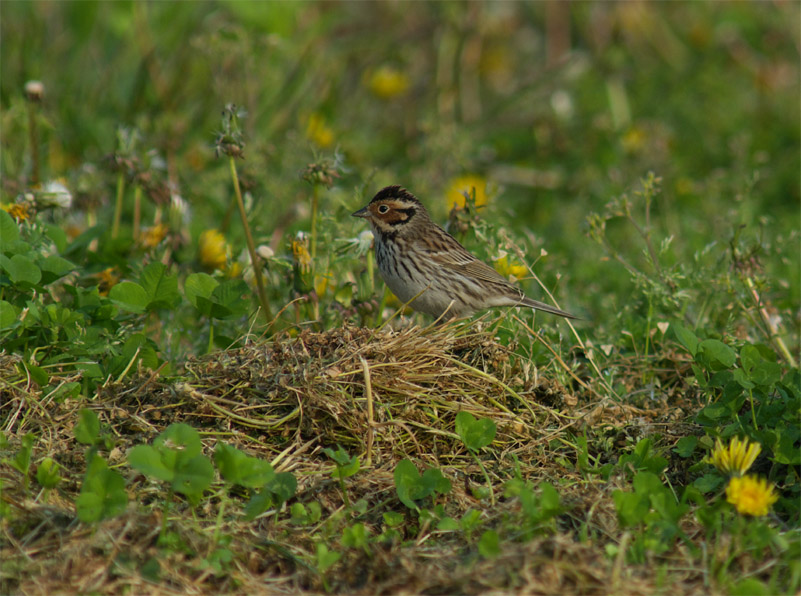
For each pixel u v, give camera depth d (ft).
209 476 22.95
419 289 37.93
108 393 29.17
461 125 65.16
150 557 22.16
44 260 32.04
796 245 45.29
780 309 39.55
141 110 54.95
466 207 38.01
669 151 59.98
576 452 28.94
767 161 59.82
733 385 28.40
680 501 25.27
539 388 30.81
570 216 51.70
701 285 37.93
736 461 24.39
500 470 27.71
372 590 22.08
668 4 71.61
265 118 56.44
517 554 22.09
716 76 68.49
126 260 38.32
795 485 26.18
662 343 34.83
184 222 40.42
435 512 25.18
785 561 22.52
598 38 70.49
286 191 45.55
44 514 23.38
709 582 21.85
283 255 39.32
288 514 25.27
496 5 72.43
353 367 28.86
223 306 31.94
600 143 61.98
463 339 31.17
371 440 27.30
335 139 57.47
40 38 56.54
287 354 29.53
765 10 70.90
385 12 70.23
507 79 71.92
